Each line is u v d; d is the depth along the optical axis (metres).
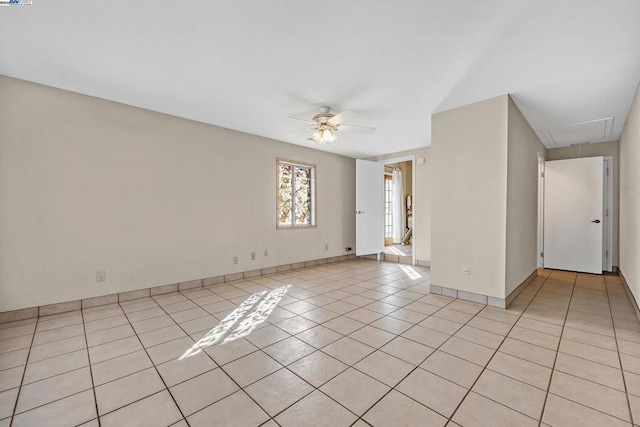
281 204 5.28
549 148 5.49
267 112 3.69
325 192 6.00
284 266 5.21
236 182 4.48
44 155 2.91
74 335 2.49
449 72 2.65
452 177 3.52
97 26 2.01
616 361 2.05
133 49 2.30
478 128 3.31
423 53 2.34
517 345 2.29
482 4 1.78
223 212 4.32
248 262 4.65
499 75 2.70
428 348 2.25
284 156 5.21
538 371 1.93
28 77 2.76
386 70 2.62
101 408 1.59
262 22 1.97
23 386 1.78
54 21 1.95
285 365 2.02
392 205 8.52
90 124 3.18
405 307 3.21
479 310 3.09
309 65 2.54
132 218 3.46
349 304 3.33
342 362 2.05
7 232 2.74
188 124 3.95
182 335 2.50
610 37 2.10
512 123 3.24
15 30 2.04
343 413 1.54
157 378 1.87
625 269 3.92
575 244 4.96
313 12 1.86
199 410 1.57
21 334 2.49
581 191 4.92
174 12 1.87
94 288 3.21
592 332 2.53
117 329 2.62
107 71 2.65
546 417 1.51
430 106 3.47
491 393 1.70
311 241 5.72
